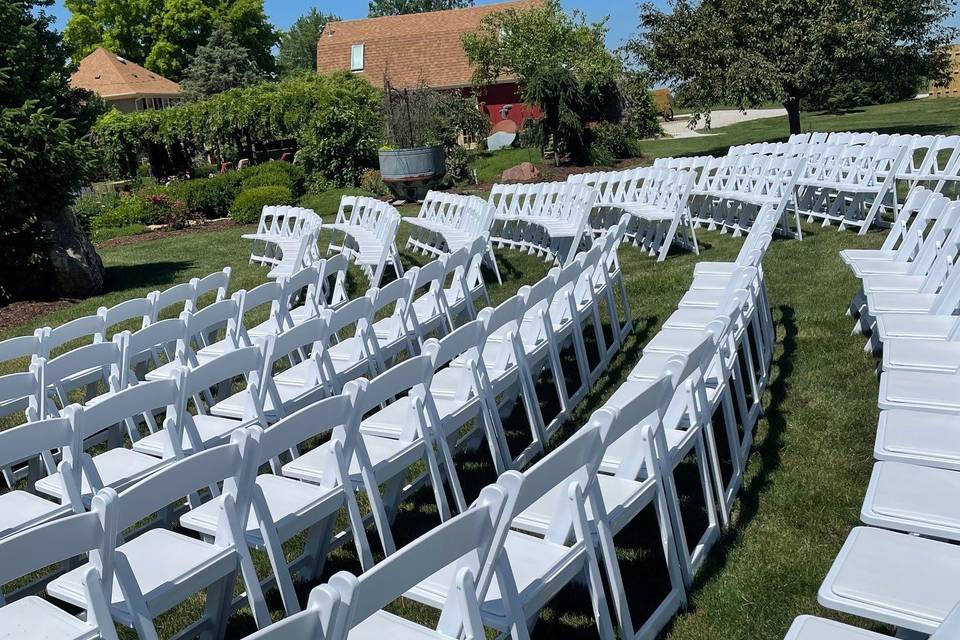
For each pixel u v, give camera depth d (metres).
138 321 9.24
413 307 5.76
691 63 19.06
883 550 2.37
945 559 2.31
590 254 5.58
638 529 3.62
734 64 18.30
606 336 6.46
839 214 10.04
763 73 18.03
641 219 9.78
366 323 5.23
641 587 3.21
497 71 30.72
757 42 18.81
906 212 5.96
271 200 17.31
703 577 3.16
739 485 3.78
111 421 3.54
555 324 5.25
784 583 3.05
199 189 18.52
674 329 4.74
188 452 3.99
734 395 4.95
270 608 3.39
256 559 3.76
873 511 2.56
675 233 9.63
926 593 2.17
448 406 4.12
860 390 4.69
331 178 19.98
